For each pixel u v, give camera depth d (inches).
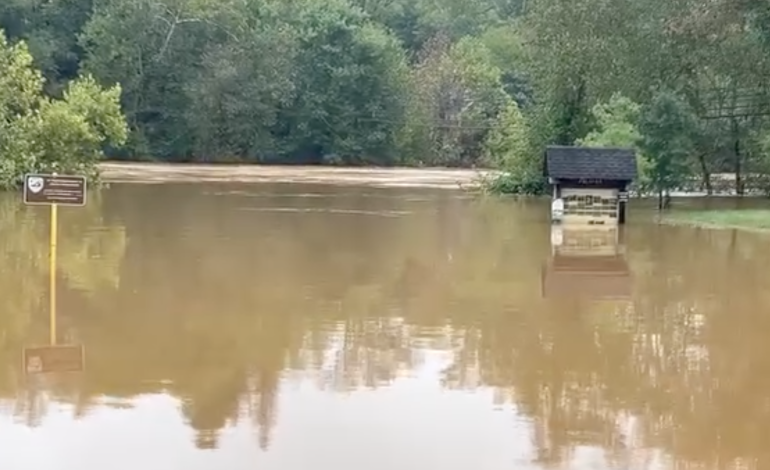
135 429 345.7
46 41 2551.7
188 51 2598.4
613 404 387.5
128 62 2534.5
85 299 565.6
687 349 474.0
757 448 339.9
